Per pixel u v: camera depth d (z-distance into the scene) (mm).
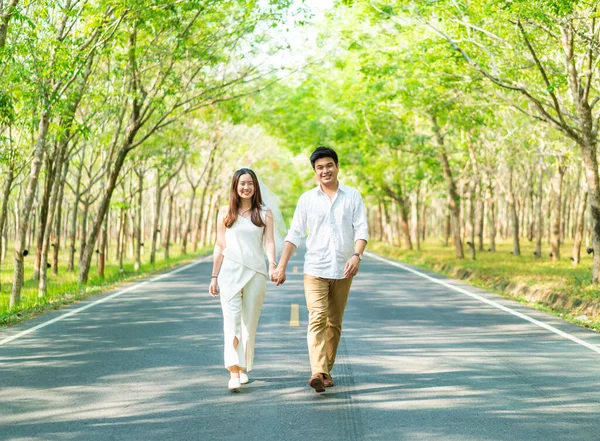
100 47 14102
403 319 10344
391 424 4957
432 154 26438
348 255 6035
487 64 15656
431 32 16844
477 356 7484
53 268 22562
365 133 26969
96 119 17938
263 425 4945
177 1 14211
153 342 8375
